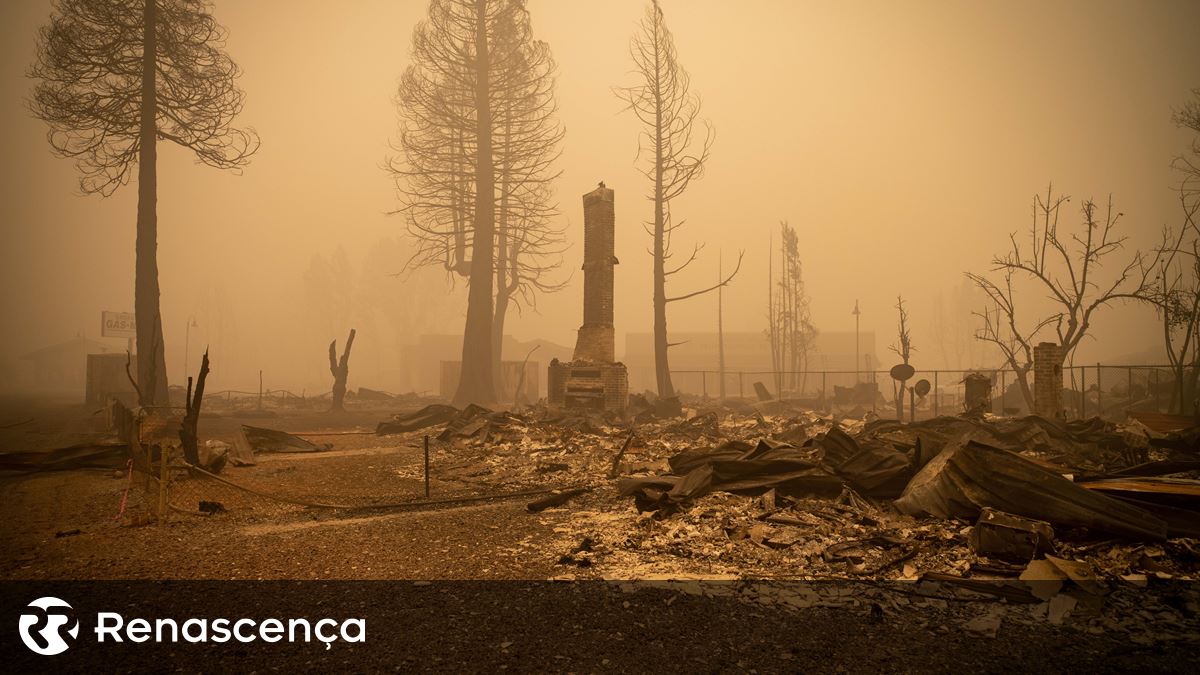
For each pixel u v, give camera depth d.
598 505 8.80
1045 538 5.61
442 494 10.11
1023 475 6.47
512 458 13.62
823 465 8.59
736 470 8.81
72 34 24.56
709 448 9.73
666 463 12.04
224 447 12.06
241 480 11.20
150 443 10.66
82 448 12.30
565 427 17.33
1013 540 5.66
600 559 6.16
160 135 26.34
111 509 8.74
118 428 15.92
